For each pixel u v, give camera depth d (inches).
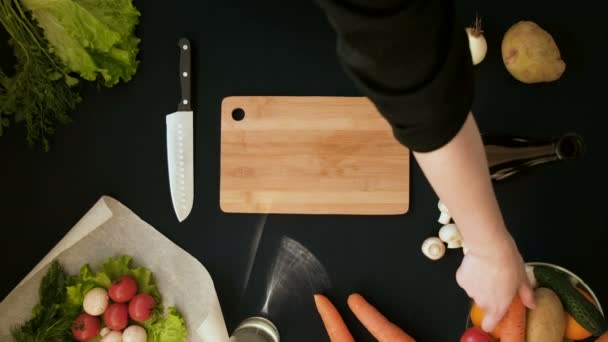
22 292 45.8
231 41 46.5
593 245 45.3
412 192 45.9
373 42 14.8
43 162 47.1
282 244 46.4
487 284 29.6
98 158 47.0
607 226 45.2
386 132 45.3
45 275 45.8
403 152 45.4
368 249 46.2
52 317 44.0
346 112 45.5
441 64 15.6
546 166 45.4
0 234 47.0
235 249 46.4
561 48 45.6
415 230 45.9
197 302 46.3
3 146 46.9
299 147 45.7
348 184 45.7
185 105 45.6
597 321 36.2
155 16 46.6
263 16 46.4
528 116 45.7
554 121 45.6
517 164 42.0
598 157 45.3
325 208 45.7
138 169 46.9
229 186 45.9
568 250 45.4
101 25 42.2
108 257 46.8
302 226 46.3
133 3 46.4
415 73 15.5
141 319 44.4
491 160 43.0
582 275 45.3
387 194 45.6
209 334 46.1
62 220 47.1
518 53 42.2
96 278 45.1
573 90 45.5
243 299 46.4
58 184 47.1
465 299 45.6
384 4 13.9
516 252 28.4
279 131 45.7
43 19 42.2
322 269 46.3
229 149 45.9
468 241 27.0
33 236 47.0
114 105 46.8
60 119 45.2
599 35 45.4
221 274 46.4
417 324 45.8
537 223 45.6
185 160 46.0
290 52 46.3
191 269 46.4
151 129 46.8
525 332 37.1
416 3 14.0
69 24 41.9
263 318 46.1
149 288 45.5
